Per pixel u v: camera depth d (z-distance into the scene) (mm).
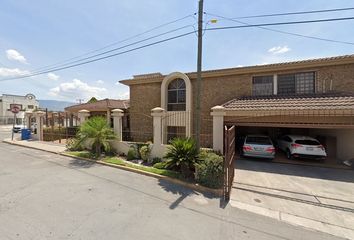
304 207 5195
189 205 5105
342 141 10758
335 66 10805
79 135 10938
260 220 4449
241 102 11414
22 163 9055
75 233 3666
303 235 3906
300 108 9273
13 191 5637
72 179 6828
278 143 12914
